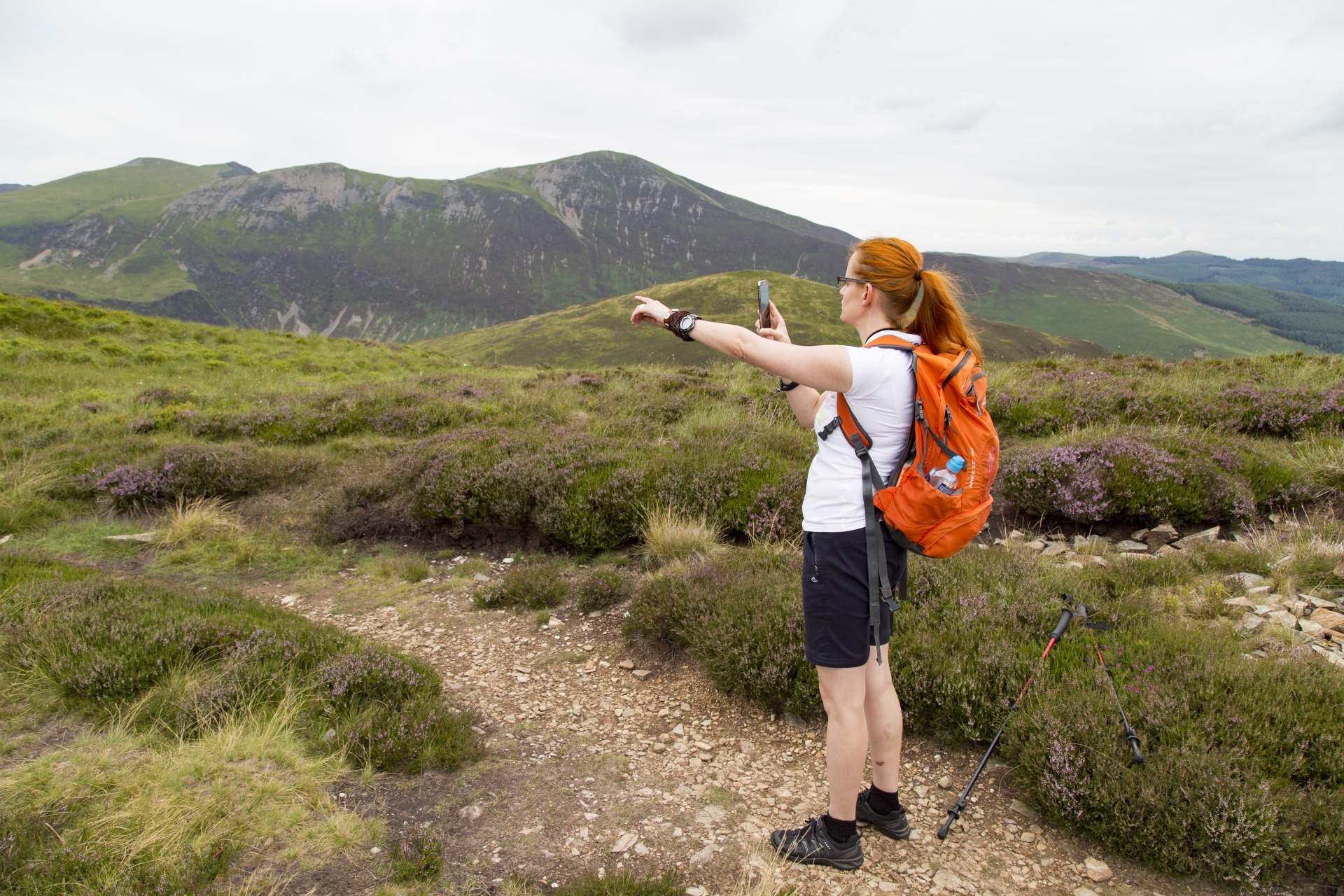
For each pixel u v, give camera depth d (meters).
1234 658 3.45
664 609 4.89
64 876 2.46
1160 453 6.41
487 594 5.95
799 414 2.88
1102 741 2.95
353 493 8.23
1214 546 5.47
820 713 3.86
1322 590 4.53
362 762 3.39
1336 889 2.50
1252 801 2.57
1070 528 6.40
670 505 6.84
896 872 2.67
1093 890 2.59
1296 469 6.61
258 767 3.22
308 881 2.58
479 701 4.34
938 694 3.54
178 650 4.23
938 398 2.19
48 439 10.55
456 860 2.75
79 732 3.54
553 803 3.18
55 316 22.03
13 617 4.61
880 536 2.33
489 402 12.59
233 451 9.42
